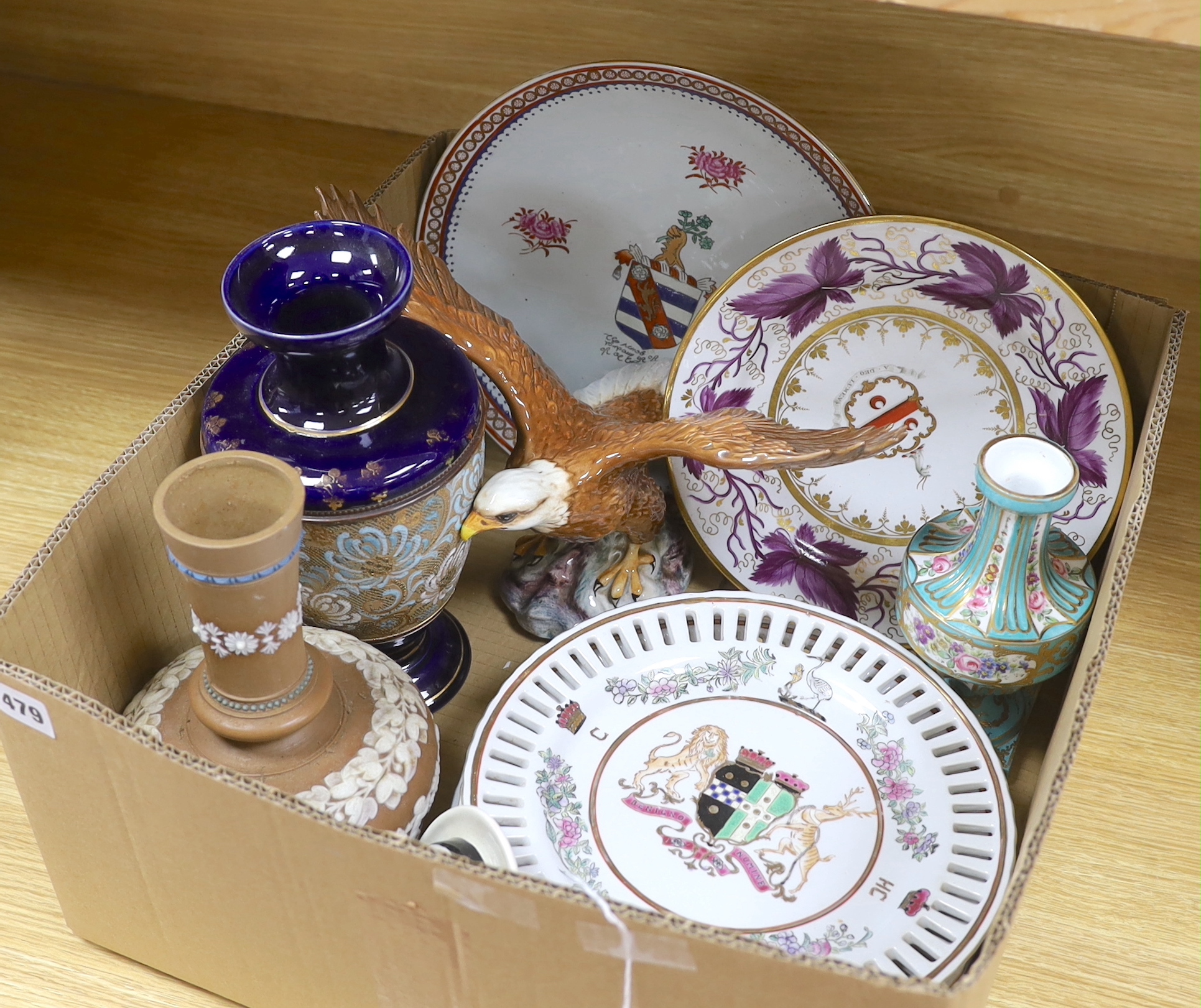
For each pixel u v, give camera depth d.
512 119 0.82
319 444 0.59
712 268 0.84
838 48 0.97
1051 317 0.71
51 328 0.99
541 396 0.68
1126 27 0.45
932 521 0.70
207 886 0.54
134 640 0.67
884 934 0.60
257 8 1.12
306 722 0.56
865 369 0.76
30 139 1.17
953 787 0.64
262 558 0.49
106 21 1.18
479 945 0.49
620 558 0.77
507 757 0.65
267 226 1.07
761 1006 0.46
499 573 0.83
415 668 0.75
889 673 0.69
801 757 0.67
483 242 0.86
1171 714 0.76
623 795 0.66
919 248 0.72
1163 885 0.68
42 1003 0.62
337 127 1.18
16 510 0.86
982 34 0.93
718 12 0.98
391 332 0.65
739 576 0.78
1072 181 1.00
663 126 0.81
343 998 0.57
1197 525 0.86
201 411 0.66
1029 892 0.68
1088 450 0.72
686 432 0.66
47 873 0.65
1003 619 0.64
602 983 0.48
